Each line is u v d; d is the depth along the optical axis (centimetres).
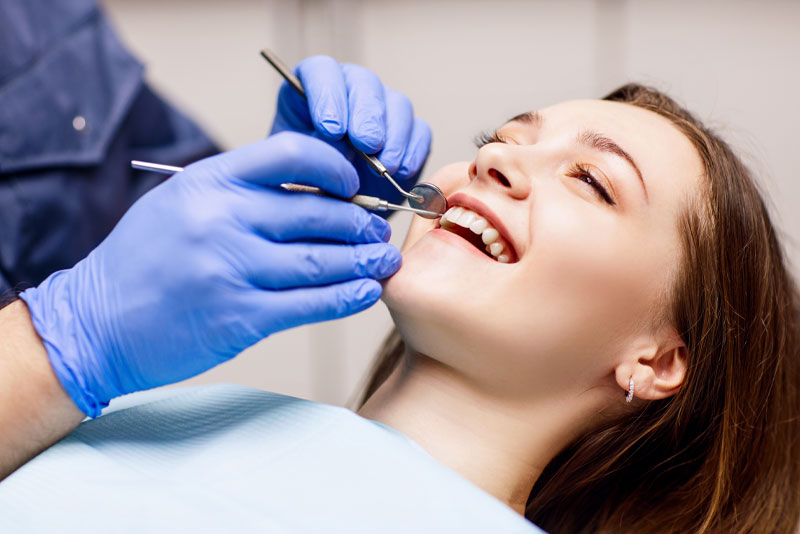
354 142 110
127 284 92
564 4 245
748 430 123
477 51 253
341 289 100
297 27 269
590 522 133
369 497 83
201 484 83
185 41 275
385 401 112
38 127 184
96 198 194
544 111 117
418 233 121
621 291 103
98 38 199
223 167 97
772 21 230
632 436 120
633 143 108
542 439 112
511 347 100
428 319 100
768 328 123
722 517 126
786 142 232
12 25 185
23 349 91
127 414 103
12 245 180
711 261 111
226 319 93
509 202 105
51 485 86
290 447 89
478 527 82
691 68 237
